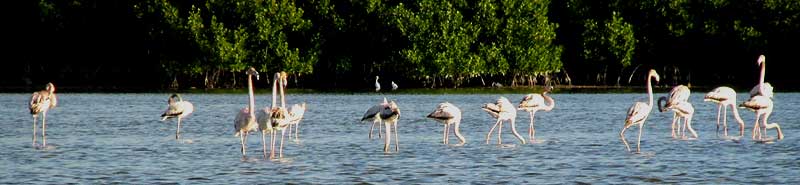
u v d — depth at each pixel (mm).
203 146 37625
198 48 101250
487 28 104438
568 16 112000
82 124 50031
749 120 52031
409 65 102188
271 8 102500
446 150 36000
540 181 28359
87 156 34469
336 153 35062
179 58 103500
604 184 27875
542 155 34344
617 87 109562
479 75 108312
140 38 109438
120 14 110188
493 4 105438
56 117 55875
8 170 30797
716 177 29016
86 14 110562
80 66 115938
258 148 36750
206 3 102188
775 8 107000
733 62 112000
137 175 29641
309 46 106062
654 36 111062
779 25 107188
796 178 28750
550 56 105500
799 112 59438
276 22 102938
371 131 41281
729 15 109000
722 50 109688
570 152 35312
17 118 55156
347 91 100438
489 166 31422
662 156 33938
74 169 31000
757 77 112625
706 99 41875
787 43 107875
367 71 112188
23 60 116125
